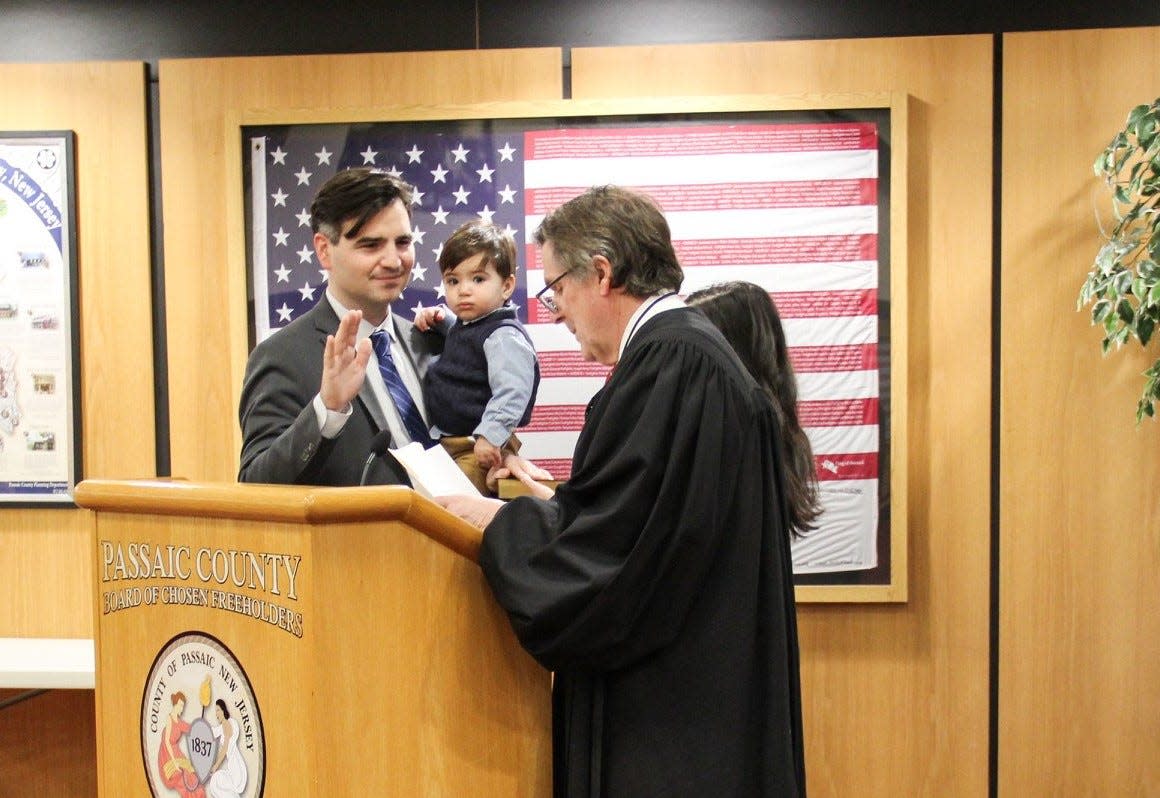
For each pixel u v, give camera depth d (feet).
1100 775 9.51
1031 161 9.48
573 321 5.77
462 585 4.91
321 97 9.73
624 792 5.10
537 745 5.26
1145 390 8.73
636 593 4.84
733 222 9.50
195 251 9.79
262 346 7.86
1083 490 9.49
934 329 9.57
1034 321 9.51
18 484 9.87
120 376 9.87
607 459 5.16
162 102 9.78
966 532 9.58
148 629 4.77
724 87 9.57
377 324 8.48
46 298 9.81
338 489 4.33
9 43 9.98
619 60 9.62
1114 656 9.49
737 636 5.14
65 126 9.82
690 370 5.16
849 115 9.41
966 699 9.59
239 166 9.58
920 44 9.50
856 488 9.48
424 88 9.70
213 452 9.81
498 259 9.32
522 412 9.32
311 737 4.22
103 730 4.94
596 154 9.52
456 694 4.86
